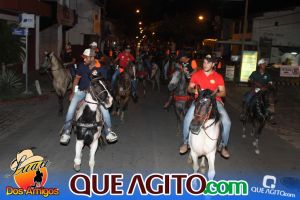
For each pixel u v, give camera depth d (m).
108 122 8.93
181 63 12.23
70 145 11.43
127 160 10.27
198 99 7.73
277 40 41.50
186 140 8.53
